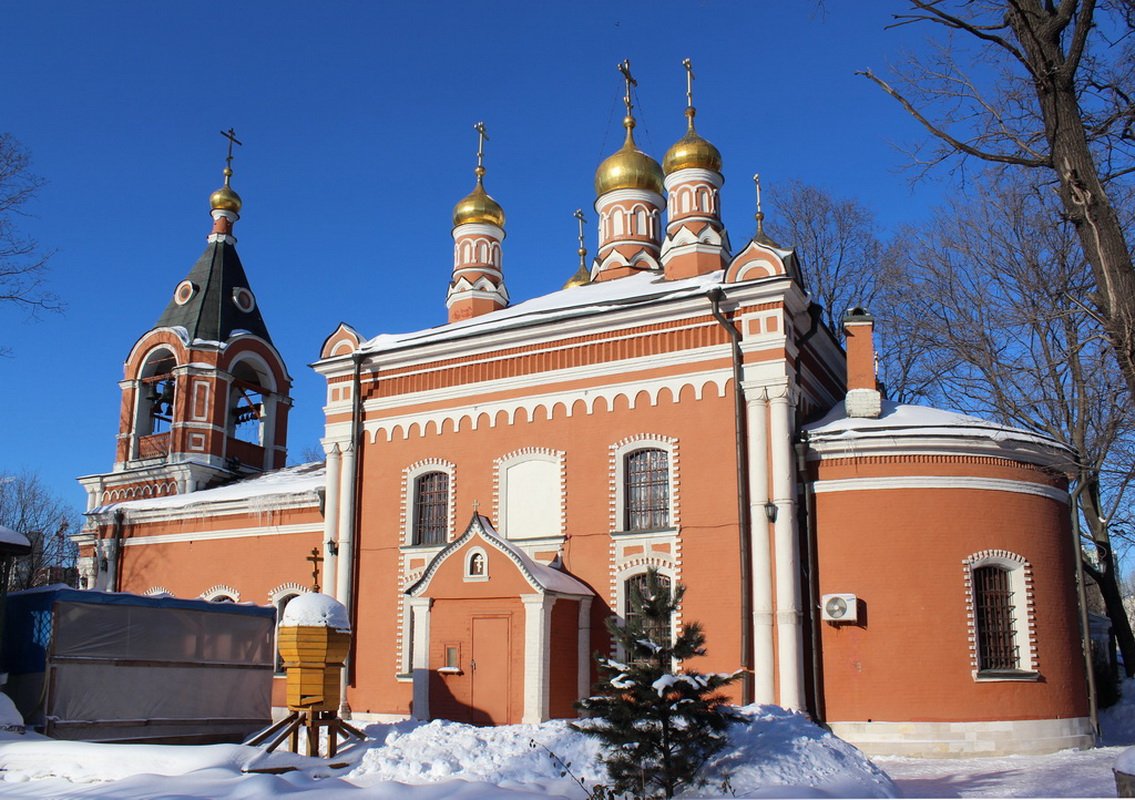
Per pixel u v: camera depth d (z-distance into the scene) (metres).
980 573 24.00
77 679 21.05
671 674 13.98
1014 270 32.31
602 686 14.09
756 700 23.31
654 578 14.94
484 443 28.61
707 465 25.27
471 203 40.06
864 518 23.92
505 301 40.19
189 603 23.33
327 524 30.64
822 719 23.31
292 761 17.73
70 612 21.31
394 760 16.72
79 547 38.28
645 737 13.91
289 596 32.69
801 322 26.52
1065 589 24.97
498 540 25.42
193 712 22.94
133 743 21.58
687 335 26.25
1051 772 19.16
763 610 23.66
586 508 26.66
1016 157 12.50
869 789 14.95
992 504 24.14
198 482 39.78
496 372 28.88
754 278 25.58
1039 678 23.58
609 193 37.66
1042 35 11.95
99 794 15.05
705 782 14.30
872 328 26.20
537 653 24.31
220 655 23.84
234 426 43.03
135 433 41.69
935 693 22.81
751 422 24.84
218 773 16.16
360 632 29.36
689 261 33.81
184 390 40.59
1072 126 11.92
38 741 18.98
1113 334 11.56
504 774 15.53
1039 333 29.94
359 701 28.81
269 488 34.56
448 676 25.42
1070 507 26.27
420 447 29.66
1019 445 24.44
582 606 25.83
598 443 26.88
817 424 25.48
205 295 42.38
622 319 26.95
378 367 30.91
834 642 23.61
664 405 26.17
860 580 23.61
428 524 29.27
